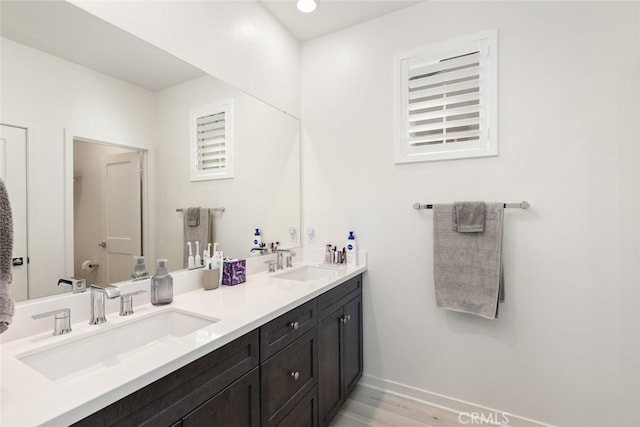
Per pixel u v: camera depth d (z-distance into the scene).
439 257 1.85
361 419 1.83
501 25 1.77
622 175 1.51
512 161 1.74
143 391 0.77
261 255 2.08
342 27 2.26
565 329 1.63
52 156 1.10
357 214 2.21
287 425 1.33
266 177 2.11
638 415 1.50
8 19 1.00
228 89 1.82
